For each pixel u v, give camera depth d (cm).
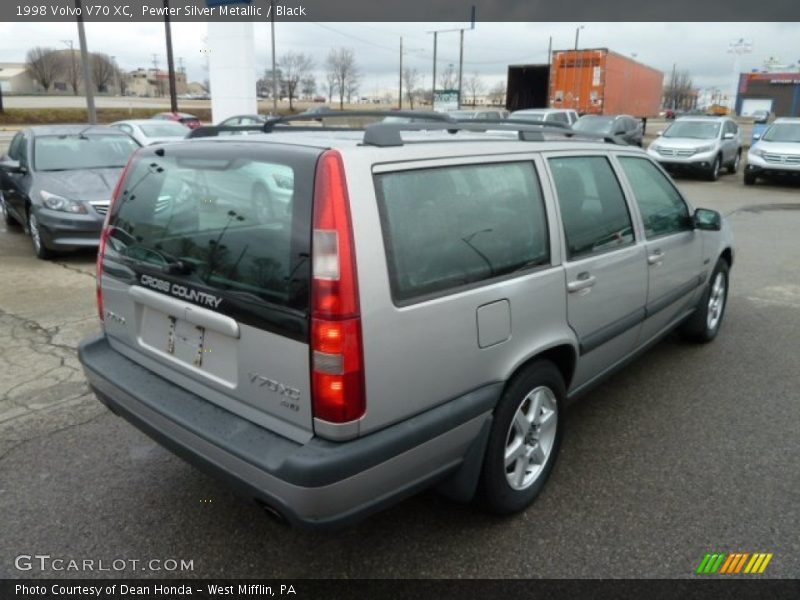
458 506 307
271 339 226
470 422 257
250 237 234
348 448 218
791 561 268
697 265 457
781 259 834
